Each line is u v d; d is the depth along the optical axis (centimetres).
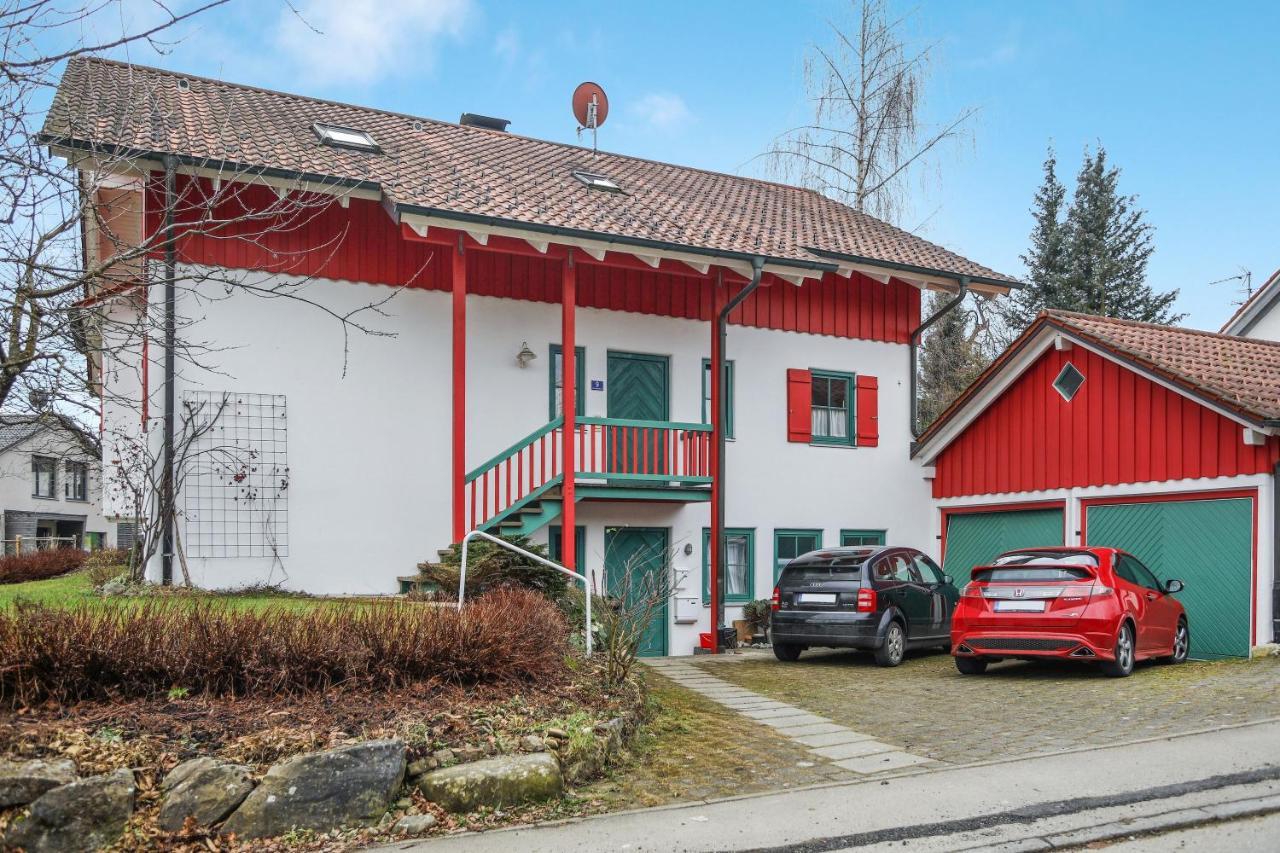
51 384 715
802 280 1647
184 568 1271
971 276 1816
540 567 1230
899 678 1246
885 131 2669
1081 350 1636
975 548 1842
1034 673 1242
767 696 1107
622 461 1508
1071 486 1641
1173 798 655
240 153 1239
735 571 1717
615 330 1628
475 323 1514
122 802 571
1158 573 1502
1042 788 687
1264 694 1010
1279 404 1377
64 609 709
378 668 738
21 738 590
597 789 714
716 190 1983
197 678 684
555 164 1781
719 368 1597
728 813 651
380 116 1780
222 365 1333
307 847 590
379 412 1428
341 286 1413
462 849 584
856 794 690
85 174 908
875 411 1877
